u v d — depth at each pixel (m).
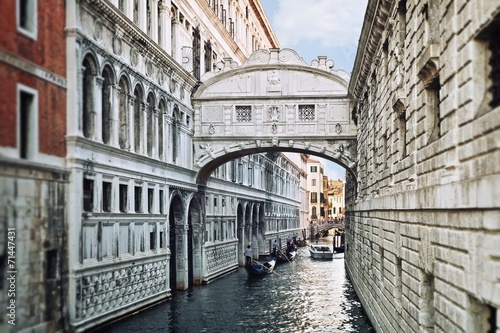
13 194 14.22
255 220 54.19
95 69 19.89
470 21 9.16
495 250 8.01
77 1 18.11
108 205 21.17
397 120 16.52
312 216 140.00
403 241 15.26
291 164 80.00
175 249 31.69
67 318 17.47
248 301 30.17
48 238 16.30
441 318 11.23
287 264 53.88
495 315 9.33
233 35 47.59
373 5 18.94
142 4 25.67
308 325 24.14
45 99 16.30
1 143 13.69
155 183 26.33
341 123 32.09
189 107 32.19
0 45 13.68
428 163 12.37
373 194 23.52
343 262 56.34
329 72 32.16
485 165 8.48
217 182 38.94
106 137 21.45
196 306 27.64
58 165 17.14
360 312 27.30
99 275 19.84
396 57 16.36
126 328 21.58
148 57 25.55
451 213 10.30
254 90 32.66
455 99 10.07
